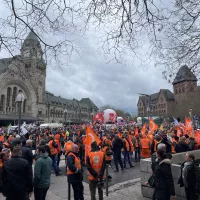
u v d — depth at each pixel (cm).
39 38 483
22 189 522
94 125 4244
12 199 518
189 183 625
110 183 1130
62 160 1886
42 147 670
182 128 2303
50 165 669
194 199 627
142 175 865
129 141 1631
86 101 17800
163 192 572
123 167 1595
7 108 7244
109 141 1573
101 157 727
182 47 721
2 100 7081
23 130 2111
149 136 1792
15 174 523
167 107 10994
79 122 12862
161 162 583
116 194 896
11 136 1670
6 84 7119
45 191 650
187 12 584
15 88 7538
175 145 1302
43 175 646
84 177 1302
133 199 831
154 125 1947
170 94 11350
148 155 1594
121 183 1060
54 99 12412
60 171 1439
